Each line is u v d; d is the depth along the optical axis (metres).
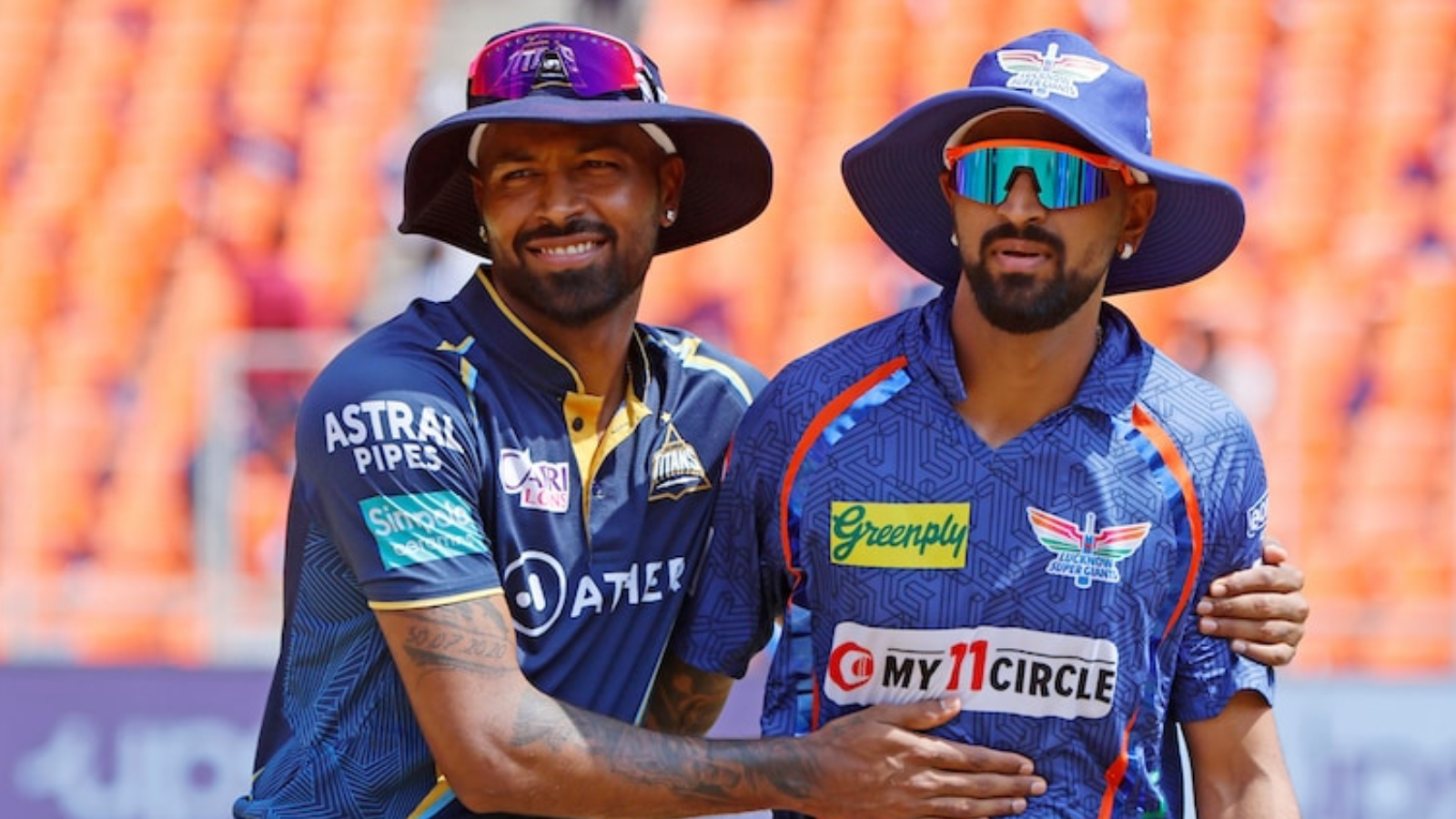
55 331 24.22
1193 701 8.12
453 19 28.20
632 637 8.48
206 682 16.88
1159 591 7.86
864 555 7.86
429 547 7.98
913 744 7.74
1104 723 7.81
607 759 7.93
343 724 8.36
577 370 8.46
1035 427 7.88
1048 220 7.59
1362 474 21.92
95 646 19.73
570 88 8.31
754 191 9.19
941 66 27.53
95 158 26.53
